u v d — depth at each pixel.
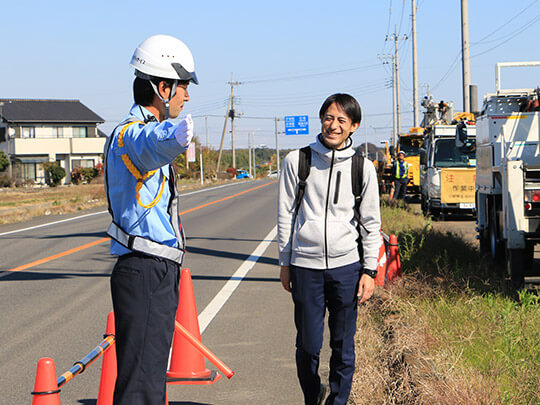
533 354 5.05
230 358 6.08
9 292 9.57
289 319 7.60
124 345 2.88
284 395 5.09
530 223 8.27
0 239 16.78
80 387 5.36
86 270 11.45
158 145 2.58
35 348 6.55
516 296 7.48
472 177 19.69
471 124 19.55
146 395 2.88
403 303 6.91
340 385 4.12
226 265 11.77
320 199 3.94
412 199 27.70
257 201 31.02
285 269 4.08
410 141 29.42
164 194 2.93
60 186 65.56
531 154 10.24
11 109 70.12
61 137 71.12
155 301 2.88
